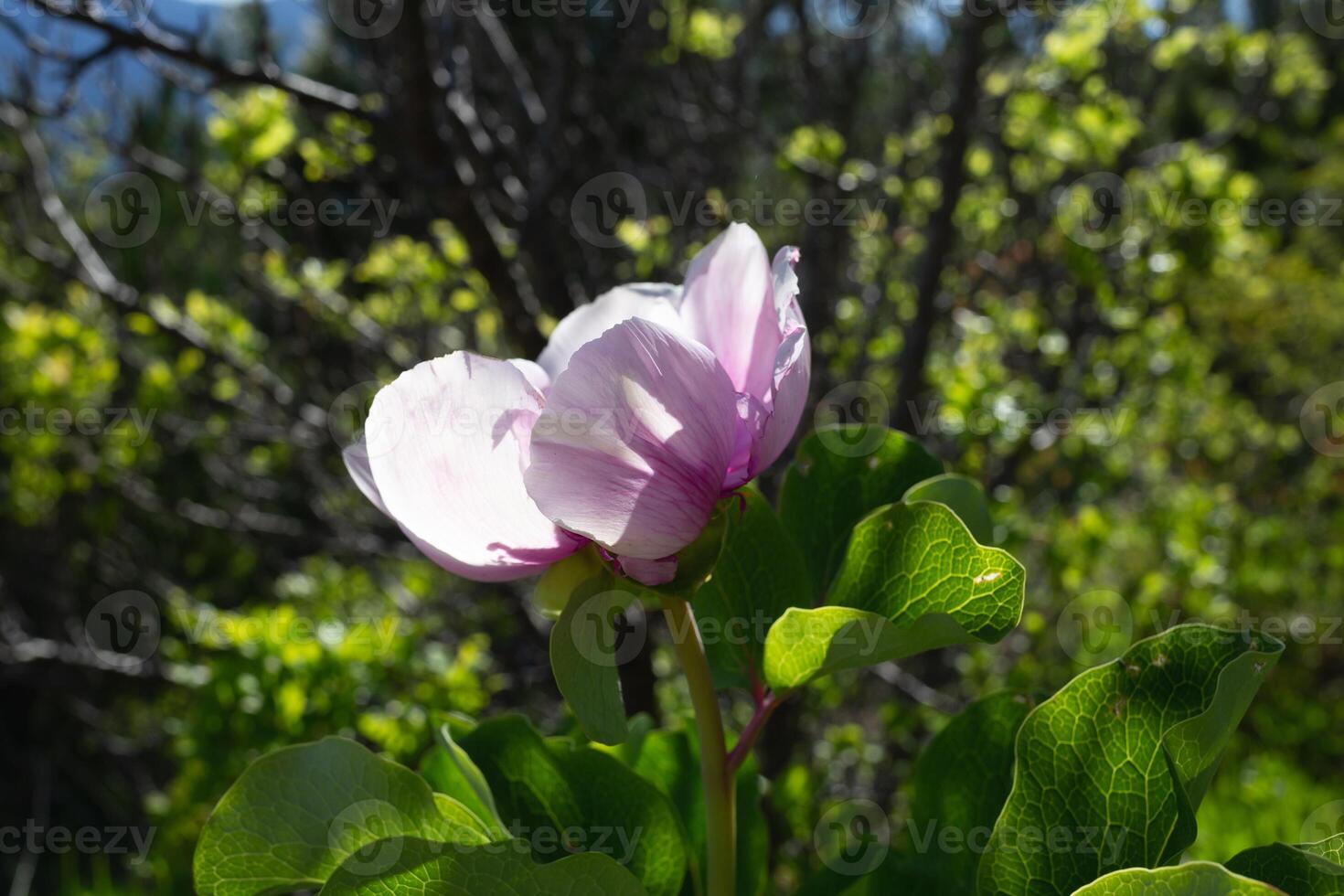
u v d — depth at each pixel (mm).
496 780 1040
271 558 4742
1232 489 5438
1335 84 10453
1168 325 3869
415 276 3432
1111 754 833
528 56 3500
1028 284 3896
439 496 798
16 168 3406
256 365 3633
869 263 3768
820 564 1066
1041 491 4074
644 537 772
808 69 3500
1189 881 652
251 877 793
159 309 3539
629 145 3619
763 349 864
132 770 5574
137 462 4422
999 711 1039
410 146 2291
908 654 825
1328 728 5441
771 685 880
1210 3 4227
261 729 2682
